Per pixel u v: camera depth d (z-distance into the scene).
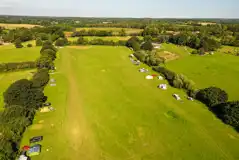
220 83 76.38
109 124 49.62
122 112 54.88
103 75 83.25
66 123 49.69
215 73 87.69
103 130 47.28
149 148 41.50
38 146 40.53
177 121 50.78
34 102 53.72
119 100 61.50
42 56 93.06
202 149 41.09
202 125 49.16
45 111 54.66
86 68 92.19
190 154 39.75
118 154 39.81
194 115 53.41
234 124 48.59
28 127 47.56
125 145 42.38
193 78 81.94
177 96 62.91
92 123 49.94
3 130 40.50
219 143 42.84
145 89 69.44
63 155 39.38
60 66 94.75
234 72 88.62
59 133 45.91
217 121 50.78
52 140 43.53
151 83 74.94
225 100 57.78
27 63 88.88
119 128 48.03
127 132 46.56
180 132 46.53
